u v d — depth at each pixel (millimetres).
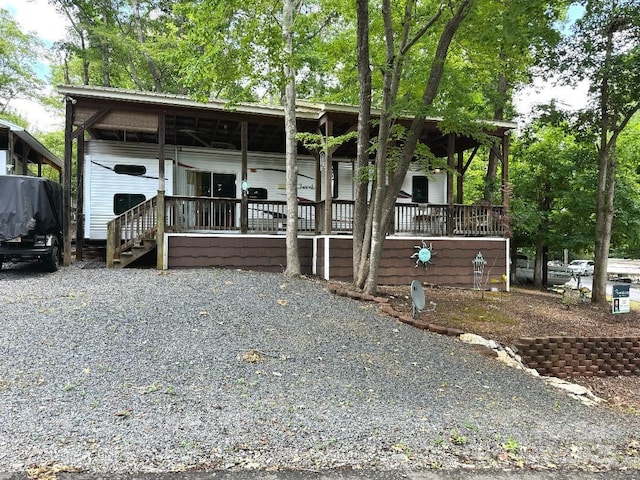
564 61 12141
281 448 3109
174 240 10391
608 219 12281
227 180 13195
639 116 18062
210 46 7973
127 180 12211
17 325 5438
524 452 3430
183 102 10055
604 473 3225
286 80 8461
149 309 6371
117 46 20250
